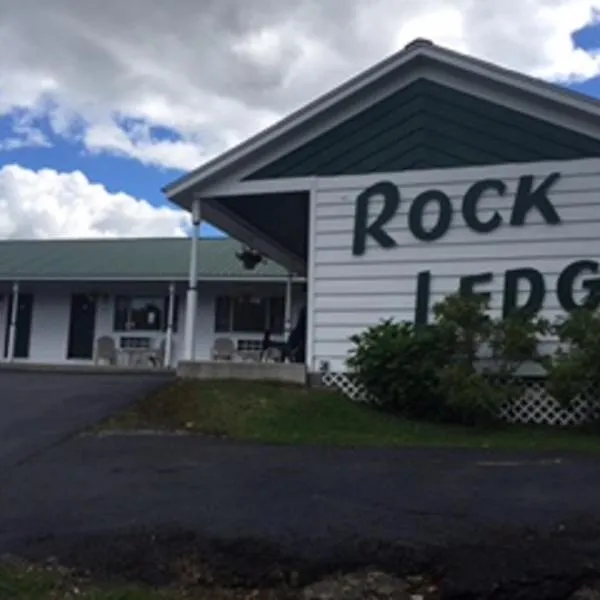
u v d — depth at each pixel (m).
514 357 10.52
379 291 12.03
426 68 12.30
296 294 21.88
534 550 4.88
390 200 12.18
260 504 6.08
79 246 26.56
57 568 4.96
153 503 6.19
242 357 19.95
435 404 10.47
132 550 5.14
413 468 7.43
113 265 23.30
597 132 11.34
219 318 22.30
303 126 12.72
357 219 12.30
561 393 10.03
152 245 26.20
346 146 12.55
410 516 5.66
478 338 10.56
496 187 11.71
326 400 10.88
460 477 6.98
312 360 12.13
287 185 12.76
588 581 4.59
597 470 7.30
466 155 11.94
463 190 11.88
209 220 14.81
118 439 8.88
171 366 21.12
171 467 7.50
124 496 6.43
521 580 4.58
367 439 9.24
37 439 8.78
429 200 12.01
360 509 5.88
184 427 9.59
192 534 5.33
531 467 7.47
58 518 5.86
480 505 5.94
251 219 15.00
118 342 22.98
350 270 12.22
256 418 9.92
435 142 12.13
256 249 17.36
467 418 10.32
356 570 4.82
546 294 11.27
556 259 11.30
